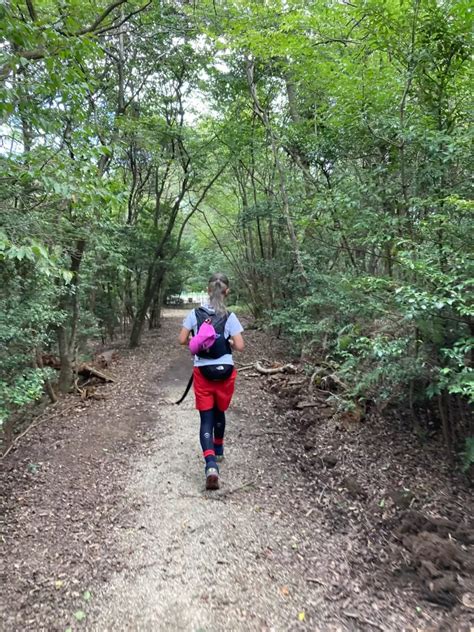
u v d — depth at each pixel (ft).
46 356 23.71
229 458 12.58
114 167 33.04
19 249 7.77
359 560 8.13
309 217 17.11
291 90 26.73
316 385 18.08
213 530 9.00
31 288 14.78
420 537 8.55
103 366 26.99
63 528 9.27
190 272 62.69
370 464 11.88
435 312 9.64
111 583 7.43
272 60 25.36
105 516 9.69
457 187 10.71
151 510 9.83
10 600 7.04
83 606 6.89
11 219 9.67
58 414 18.16
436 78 11.23
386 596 7.14
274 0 19.29
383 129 12.67
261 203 28.30
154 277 37.63
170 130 30.66
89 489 11.08
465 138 9.63
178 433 14.97
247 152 31.60
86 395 21.15
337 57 15.07
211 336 10.64
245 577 7.57
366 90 12.91
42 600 7.04
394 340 11.66
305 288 22.39
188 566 7.86
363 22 11.75
